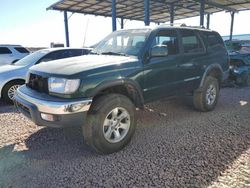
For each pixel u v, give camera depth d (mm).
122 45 4555
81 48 8070
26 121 5109
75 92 3213
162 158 3434
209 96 5691
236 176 2926
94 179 2936
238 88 9195
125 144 3758
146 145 3887
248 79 9531
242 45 12086
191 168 3135
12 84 6691
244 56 9484
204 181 2834
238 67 9344
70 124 3223
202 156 3469
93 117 3398
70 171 3131
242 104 6547
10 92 6680
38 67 3846
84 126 3461
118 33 4879
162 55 4062
